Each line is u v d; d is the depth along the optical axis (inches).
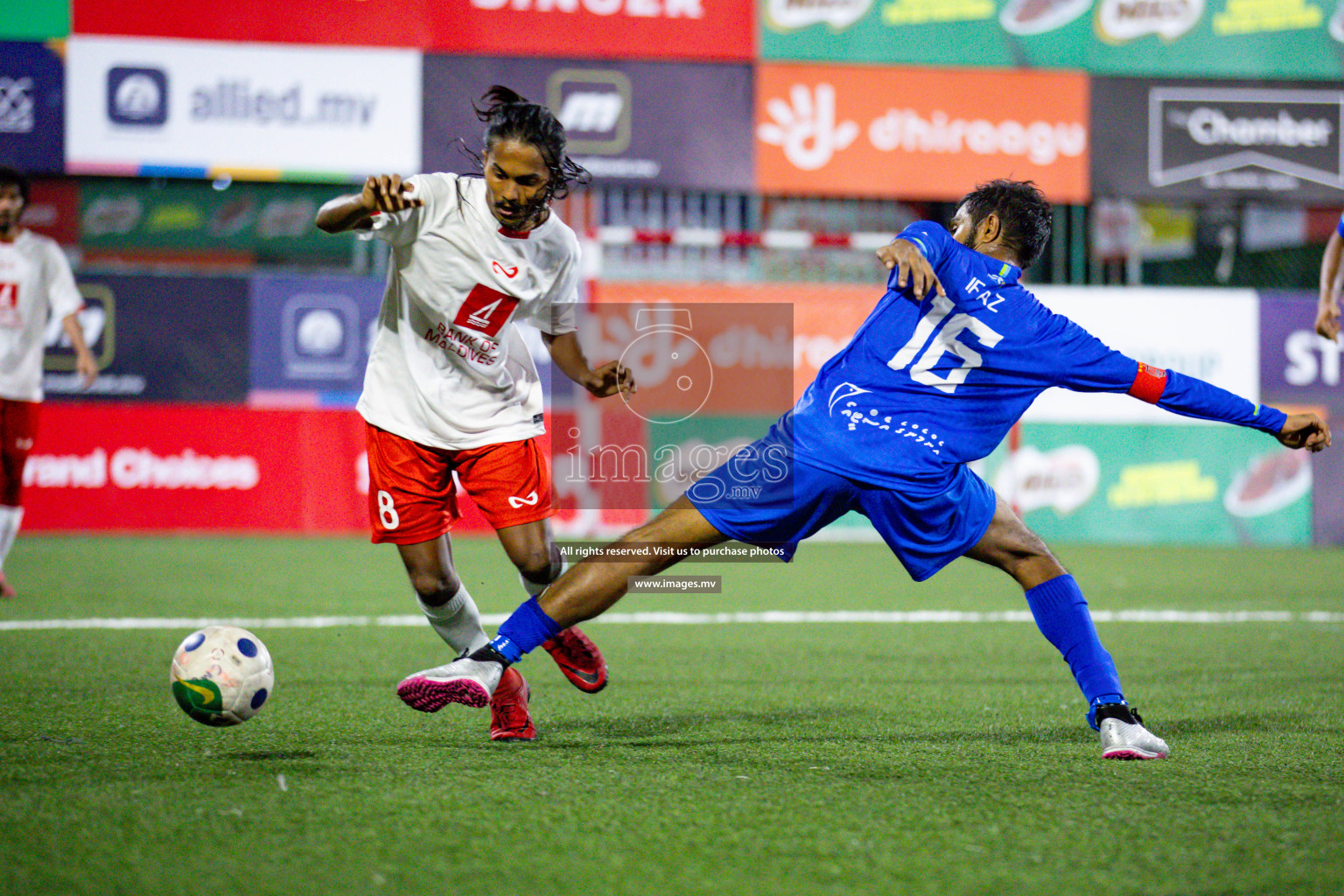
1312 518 1611.7
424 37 1439.5
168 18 1400.1
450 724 520.7
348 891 307.7
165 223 2138.3
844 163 1510.8
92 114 1393.9
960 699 599.2
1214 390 456.4
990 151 1529.3
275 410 1486.2
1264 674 688.4
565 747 478.9
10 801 384.2
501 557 1317.7
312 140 1427.2
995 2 1521.9
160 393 1457.9
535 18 1455.5
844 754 470.6
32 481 1429.6
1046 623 487.5
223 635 458.0
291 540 1440.7
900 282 431.5
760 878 321.1
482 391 484.1
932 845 350.0
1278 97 1552.7
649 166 1477.6
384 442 481.7
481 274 458.9
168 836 350.0
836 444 450.0
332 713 539.8
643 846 346.9
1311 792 414.0
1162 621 920.3
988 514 478.0
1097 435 1593.3
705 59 1482.5
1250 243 1830.7
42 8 1384.1
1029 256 478.9
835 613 943.0
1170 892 313.6
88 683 603.5
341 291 1492.4
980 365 450.0
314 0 1419.8
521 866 327.9
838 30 1503.4
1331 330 700.0
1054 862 336.2
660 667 694.5
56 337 1433.3
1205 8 1541.6
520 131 431.8
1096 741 498.9
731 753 470.6
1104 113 1540.4
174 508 1465.3
